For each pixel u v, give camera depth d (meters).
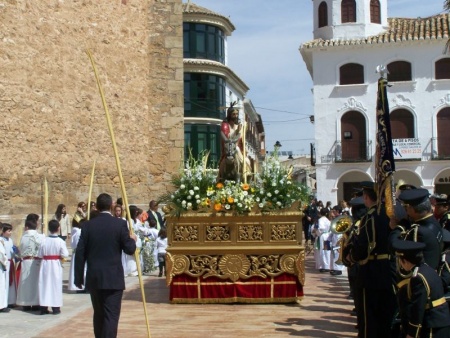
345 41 35.28
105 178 20.39
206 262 11.70
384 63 35.22
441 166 34.62
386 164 7.33
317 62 35.72
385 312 7.29
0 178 16.91
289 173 12.11
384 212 7.32
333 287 14.09
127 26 21.16
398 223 6.88
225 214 11.66
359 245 7.32
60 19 18.86
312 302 11.84
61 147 18.91
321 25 36.78
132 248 7.89
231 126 12.66
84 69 19.66
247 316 10.41
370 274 7.26
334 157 35.25
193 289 11.70
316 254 18.11
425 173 34.75
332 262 16.61
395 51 35.09
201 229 11.72
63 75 18.95
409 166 34.81
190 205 11.66
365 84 35.16
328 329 9.38
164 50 21.95
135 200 21.34
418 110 34.94
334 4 36.12
